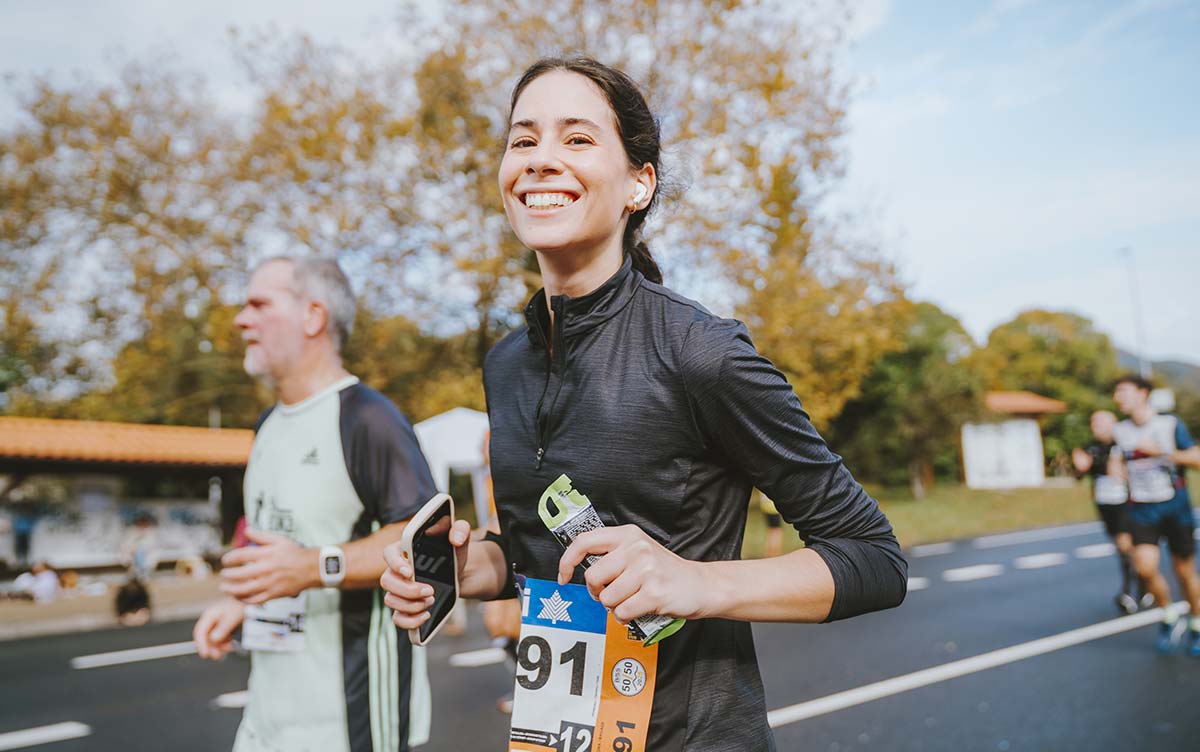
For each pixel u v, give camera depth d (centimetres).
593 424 110
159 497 1409
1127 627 670
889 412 2828
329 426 200
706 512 110
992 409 3422
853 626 714
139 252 1789
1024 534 1585
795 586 97
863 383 2777
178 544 1404
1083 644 612
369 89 1368
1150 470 583
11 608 1041
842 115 1243
